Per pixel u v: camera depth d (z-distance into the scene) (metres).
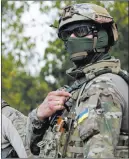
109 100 4.00
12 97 15.77
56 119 4.45
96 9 4.59
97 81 4.12
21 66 16.80
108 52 4.66
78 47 4.53
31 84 17.33
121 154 4.14
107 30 4.66
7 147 5.11
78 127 4.09
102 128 3.90
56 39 16.39
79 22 4.54
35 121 4.55
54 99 4.32
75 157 4.15
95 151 3.82
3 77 15.94
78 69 4.46
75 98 4.29
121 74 4.25
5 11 15.83
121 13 14.85
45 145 4.43
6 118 5.10
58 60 16.98
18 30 16.34
